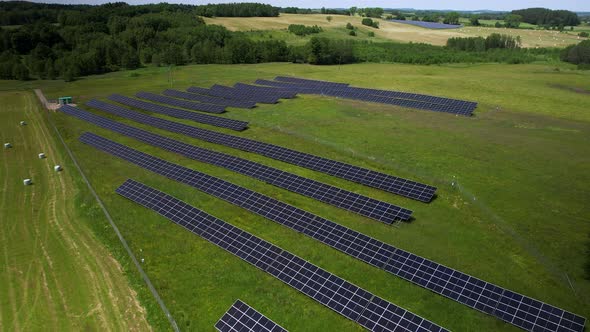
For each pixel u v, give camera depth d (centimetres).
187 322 2892
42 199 4841
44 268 3538
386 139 6225
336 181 4909
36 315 3005
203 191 4759
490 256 3447
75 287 3288
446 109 7662
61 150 6450
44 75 13138
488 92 9350
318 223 3897
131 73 13700
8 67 12850
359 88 9319
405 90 9950
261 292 3148
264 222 4100
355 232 3697
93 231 4091
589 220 3900
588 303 2891
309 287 3105
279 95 9300
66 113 8656
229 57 15638
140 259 3591
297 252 3612
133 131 7050
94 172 5478
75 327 2881
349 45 15975
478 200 4316
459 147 5803
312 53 15350
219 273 3375
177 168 5328
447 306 2923
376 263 3356
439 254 3506
